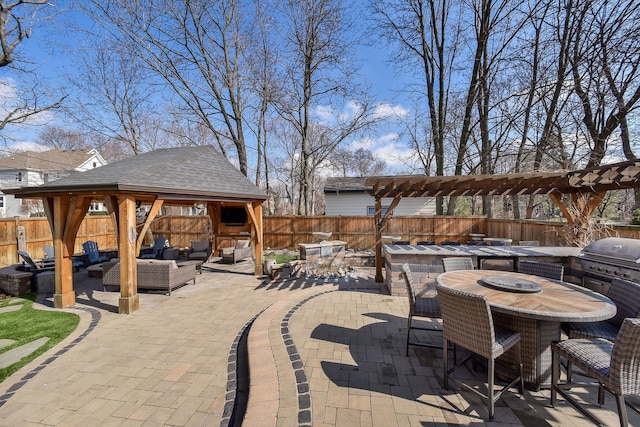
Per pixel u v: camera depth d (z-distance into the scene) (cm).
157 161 727
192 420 252
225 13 1411
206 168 822
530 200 1195
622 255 412
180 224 1385
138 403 275
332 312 485
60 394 289
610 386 197
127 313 522
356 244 1334
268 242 1378
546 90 1072
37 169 2253
